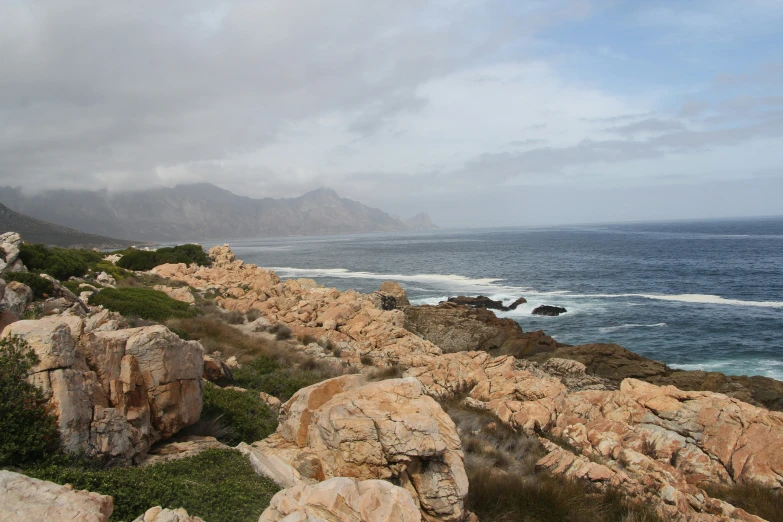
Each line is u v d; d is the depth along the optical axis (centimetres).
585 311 5184
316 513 531
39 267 2798
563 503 919
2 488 461
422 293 6588
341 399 845
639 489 1048
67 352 732
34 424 654
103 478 625
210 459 805
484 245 18462
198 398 995
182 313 2503
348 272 9800
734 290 6362
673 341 3984
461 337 3759
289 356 2178
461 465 740
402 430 721
